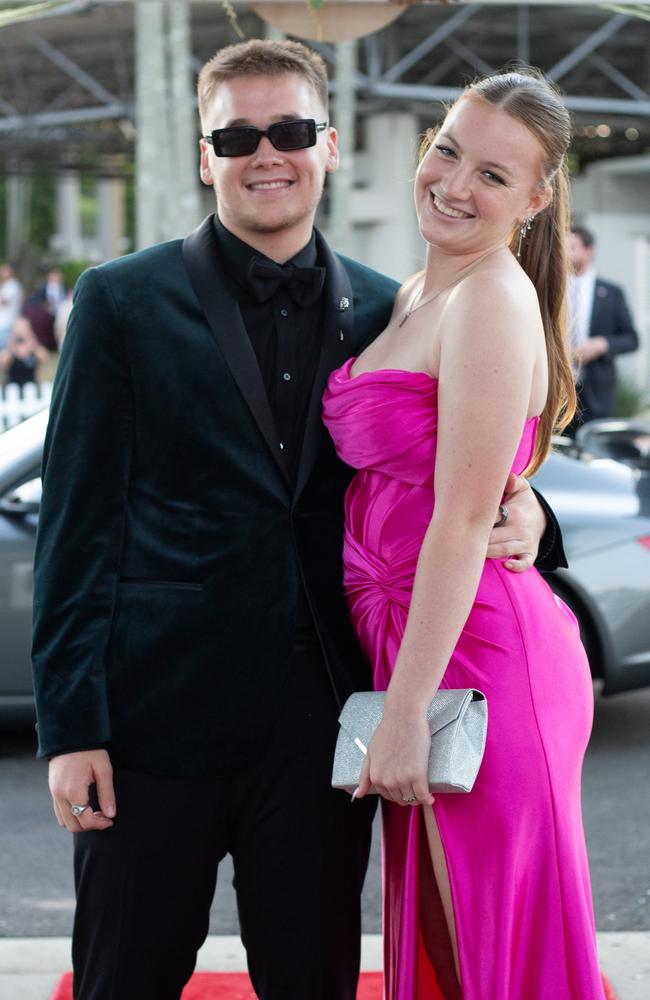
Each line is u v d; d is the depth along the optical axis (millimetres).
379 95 13648
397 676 2141
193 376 2289
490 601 2262
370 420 2225
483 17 13914
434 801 2219
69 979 3244
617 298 7844
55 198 36000
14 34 15055
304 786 2348
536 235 2395
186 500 2297
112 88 18875
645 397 17219
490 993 2191
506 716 2221
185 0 3342
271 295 2344
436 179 2254
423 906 2348
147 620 2287
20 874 4156
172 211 9719
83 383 2283
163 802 2314
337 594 2393
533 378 2248
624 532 5109
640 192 18094
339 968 2416
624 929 3705
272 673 2307
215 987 3182
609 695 5133
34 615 2316
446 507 2125
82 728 2248
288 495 2336
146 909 2330
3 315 19141
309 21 3225
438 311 2236
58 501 2291
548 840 2219
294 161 2328
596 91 18266
